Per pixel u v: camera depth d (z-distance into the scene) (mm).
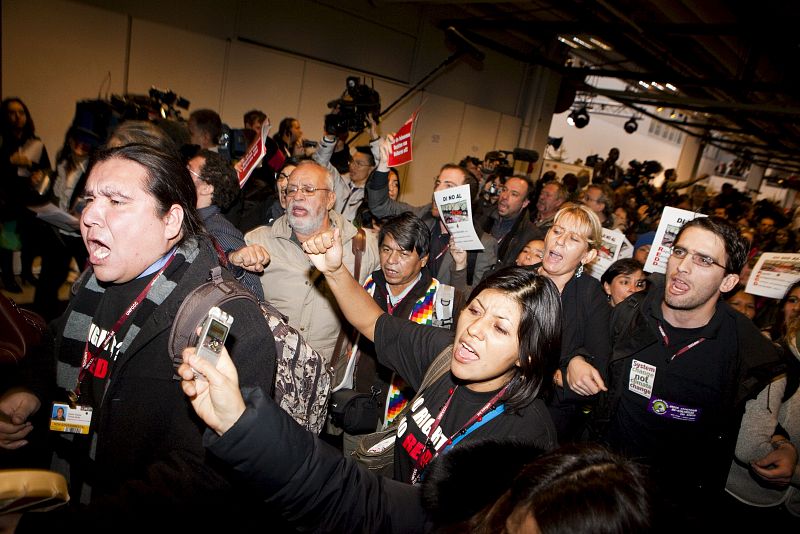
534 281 1329
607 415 2070
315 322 2389
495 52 10508
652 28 7605
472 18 8969
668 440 1966
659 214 7531
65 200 3131
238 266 1946
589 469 694
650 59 9562
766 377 1786
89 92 5203
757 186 36656
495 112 11039
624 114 28281
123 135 2043
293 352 1409
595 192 4992
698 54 10445
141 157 1120
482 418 1356
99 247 1108
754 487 1979
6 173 3164
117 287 1208
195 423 1044
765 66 11180
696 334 1909
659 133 32969
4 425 1215
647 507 648
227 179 2355
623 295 2809
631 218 7109
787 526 1964
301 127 7473
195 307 1079
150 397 1096
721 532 1936
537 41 10938
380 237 2420
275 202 3623
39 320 1445
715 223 1842
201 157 2324
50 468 1355
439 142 9930
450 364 1516
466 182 3719
